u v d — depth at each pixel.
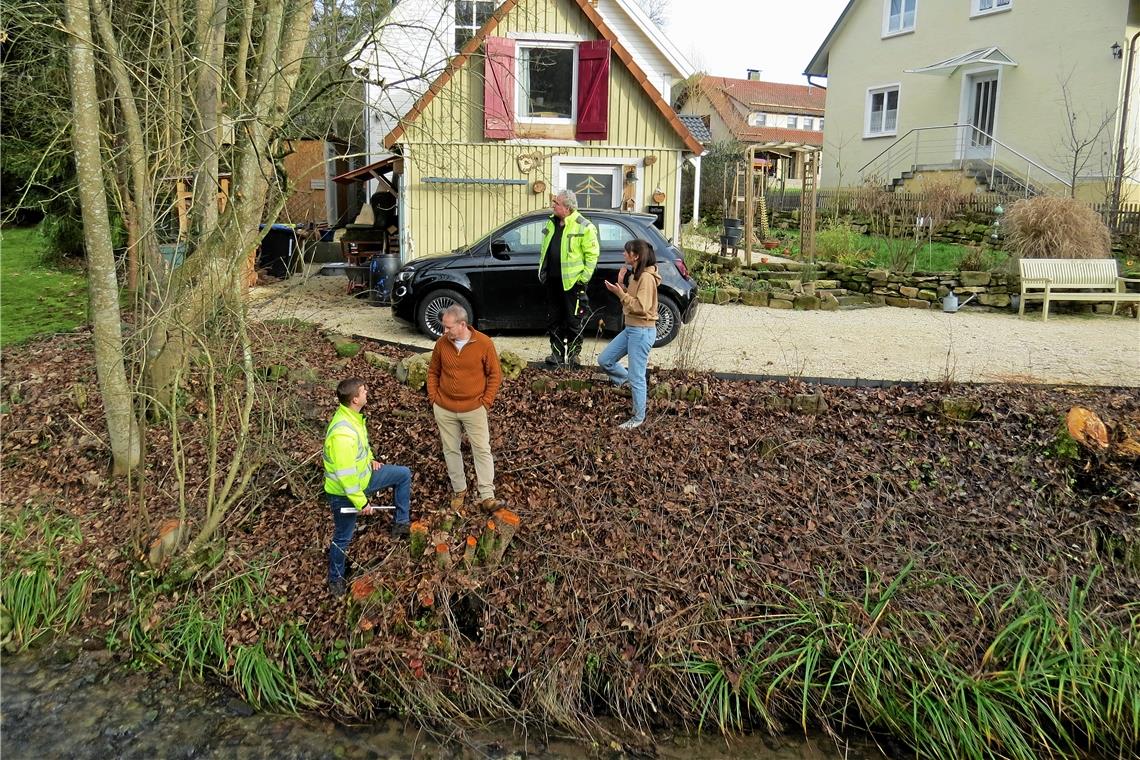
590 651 5.01
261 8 7.57
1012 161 20.02
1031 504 6.02
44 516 6.44
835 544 5.68
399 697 4.83
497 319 9.46
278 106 6.90
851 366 8.29
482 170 13.20
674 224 13.78
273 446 6.37
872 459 6.46
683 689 4.86
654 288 6.54
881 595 5.29
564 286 7.58
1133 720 4.60
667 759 4.51
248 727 4.67
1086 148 18.19
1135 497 5.84
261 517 6.21
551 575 5.43
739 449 6.57
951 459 6.44
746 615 5.20
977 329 10.62
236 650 5.15
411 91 8.83
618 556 5.56
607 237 9.41
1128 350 9.24
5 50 7.79
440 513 5.83
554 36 13.09
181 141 5.85
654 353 8.86
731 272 13.76
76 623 5.55
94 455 7.12
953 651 4.99
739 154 24.12
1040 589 5.35
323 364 8.49
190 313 6.62
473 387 5.66
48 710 4.77
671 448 6.54
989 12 20.31
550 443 6.71
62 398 8.09
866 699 4.77
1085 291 12.05
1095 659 4.84
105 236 6.26
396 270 11.94
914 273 12.80
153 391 7.09
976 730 4.59
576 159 13.43
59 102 8.73
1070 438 6.28
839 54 25.17
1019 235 13.08
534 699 4.80
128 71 6.04
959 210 17.44
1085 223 12.70
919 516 5.95
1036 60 19.30
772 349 9.15
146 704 4.84
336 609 5.29
